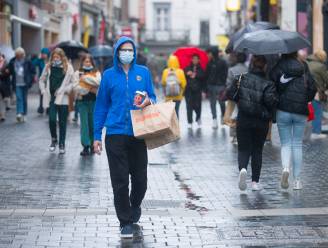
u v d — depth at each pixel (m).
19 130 39.94
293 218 18.22
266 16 70.12
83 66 30.12
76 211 19.14
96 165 27.42
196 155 30.42
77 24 99.50
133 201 17.47
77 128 41.47
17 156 29.78
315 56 32.44
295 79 21.70
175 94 41.97
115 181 16.58
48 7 89.25
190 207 19.84
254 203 20.30
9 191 22.16
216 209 19.53
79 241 16.11
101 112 17.00
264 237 16.34
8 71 45.25
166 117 16.38
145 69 17.05
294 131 22.08
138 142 16.91
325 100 32.62
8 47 54.69
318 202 20.30
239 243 15.88
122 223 16.47
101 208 19.66
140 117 16.47
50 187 22.84
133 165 17.09
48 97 30.73
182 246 15.70
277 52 21.55
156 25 171.50
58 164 27.67
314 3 51.62
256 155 22.09
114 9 135.88
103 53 56.78
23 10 77.31
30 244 15.82
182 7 170.75
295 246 15.58
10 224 17.61
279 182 23.67
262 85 21.34
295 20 56.56
